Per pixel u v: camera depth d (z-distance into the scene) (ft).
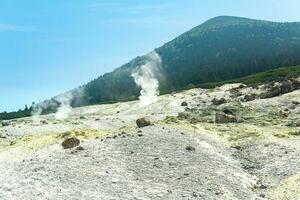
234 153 170.40
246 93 388.98
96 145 159.74
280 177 138.62
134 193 115.85
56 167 134.72
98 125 292.61
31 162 144.25
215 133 198.70
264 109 271.08
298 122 222.28
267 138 185.78
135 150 153.28
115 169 133.80
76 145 163.73
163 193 117.70
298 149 165.17
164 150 154.20
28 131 267.59
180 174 133.28
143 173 132.57
